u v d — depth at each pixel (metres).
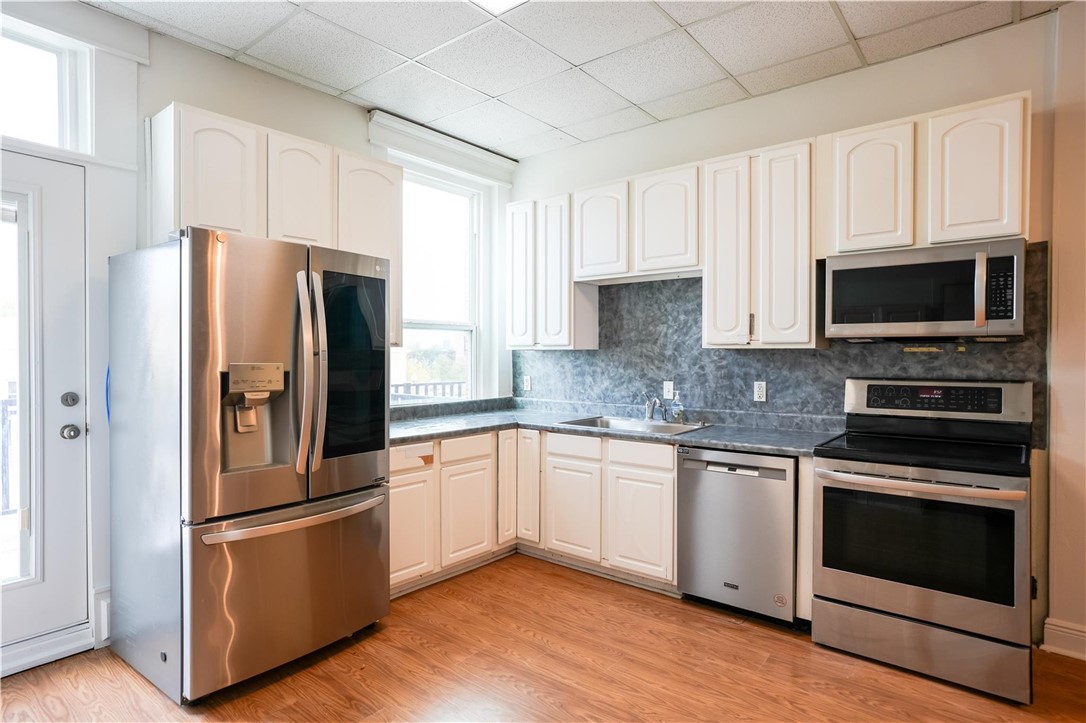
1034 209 2.44
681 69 2.88
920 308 2.37
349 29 2.53
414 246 3.82
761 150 2.82
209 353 2.00
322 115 3.18
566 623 2.66
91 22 2.35
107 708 1.99
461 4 2.33
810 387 3.02
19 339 2.26
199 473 1.97
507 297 4.02
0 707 1.98
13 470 2.26
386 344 2.62
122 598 2.30
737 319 2.91
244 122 2.52
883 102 2.81
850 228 2.56
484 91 3.15
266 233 2.59
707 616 2.74
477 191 4.19
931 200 2.37
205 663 2.00
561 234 3.64
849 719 1.94
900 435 2.60
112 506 2.35
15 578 2.25
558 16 2.42
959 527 2.12
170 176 2.34
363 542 2.50
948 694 2.09
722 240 2.95
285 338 2.20
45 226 2.29
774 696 2.08
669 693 2.10
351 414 2.45
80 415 2.38
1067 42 2.34
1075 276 2.32
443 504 3.06
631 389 3.70
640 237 3.25
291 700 2.05
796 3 2.32
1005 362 2.50
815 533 2.43
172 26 2.50
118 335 2.29
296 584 2.24
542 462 3.41
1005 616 2.04
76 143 2.40
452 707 2.01
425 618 2.70
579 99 3.25
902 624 2.24
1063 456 2.35
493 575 3.25
